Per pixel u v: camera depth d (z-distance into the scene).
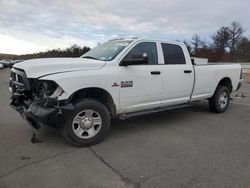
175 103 6.02
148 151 4.35
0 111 7.34
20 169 3.62
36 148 4.42
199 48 57.00
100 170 3.63
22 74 4.45
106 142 4.78
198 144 4.71
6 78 22.38
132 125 5.97
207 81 6.65
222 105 7.36
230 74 7.43
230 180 3.37
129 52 5.08
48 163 3.83
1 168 3.65
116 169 3.66
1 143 4.64
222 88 7.19
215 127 5.86
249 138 5.10
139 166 3.76
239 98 10.38
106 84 4.65
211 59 55.09
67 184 3.24
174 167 3.74
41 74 4.21
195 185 3.24
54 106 4.19
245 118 6.75
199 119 6.60
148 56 5.42
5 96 10.52
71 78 4.24
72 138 4.39
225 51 58.34
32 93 4.49
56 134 5.15
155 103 5.55
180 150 4.40
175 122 6.27
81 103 4.41
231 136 5.21
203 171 3.62
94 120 4.62
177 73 5.81
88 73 4.45
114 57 4.93
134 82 5.05
